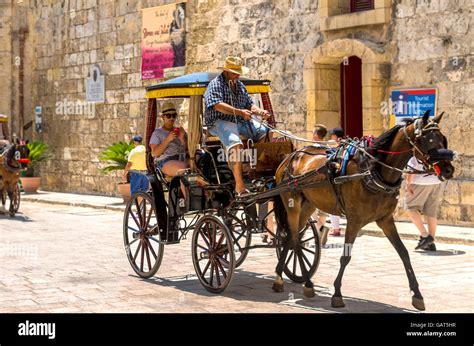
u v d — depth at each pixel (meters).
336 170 7.98
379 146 7.73
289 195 8.66
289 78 17.06
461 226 13.77
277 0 17.27
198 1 19.52
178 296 8.69
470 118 13.68
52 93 25.95
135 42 22.00
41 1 26.31
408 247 12.05
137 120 22.11
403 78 14.78
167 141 9.52
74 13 24.64
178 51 20.22
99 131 23.73
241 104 9.13
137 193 10.15
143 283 9.56
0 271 10.48
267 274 10.05
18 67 27.50
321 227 11.82
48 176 26.27
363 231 13.52
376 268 10.23
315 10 16.36
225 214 9.28
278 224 8.97
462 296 8.37
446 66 14.03
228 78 9.02
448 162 7.37
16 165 17.36
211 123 9.03
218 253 8.84
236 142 8.73
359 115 16.61
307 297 8.43
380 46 15.14
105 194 23.52
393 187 7.69
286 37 17.09
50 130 26.12
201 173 9.23
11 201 17.72
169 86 9.45
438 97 14.19
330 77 16.62
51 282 9.65
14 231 14.97
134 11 21.97
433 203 11.53
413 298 7.71
